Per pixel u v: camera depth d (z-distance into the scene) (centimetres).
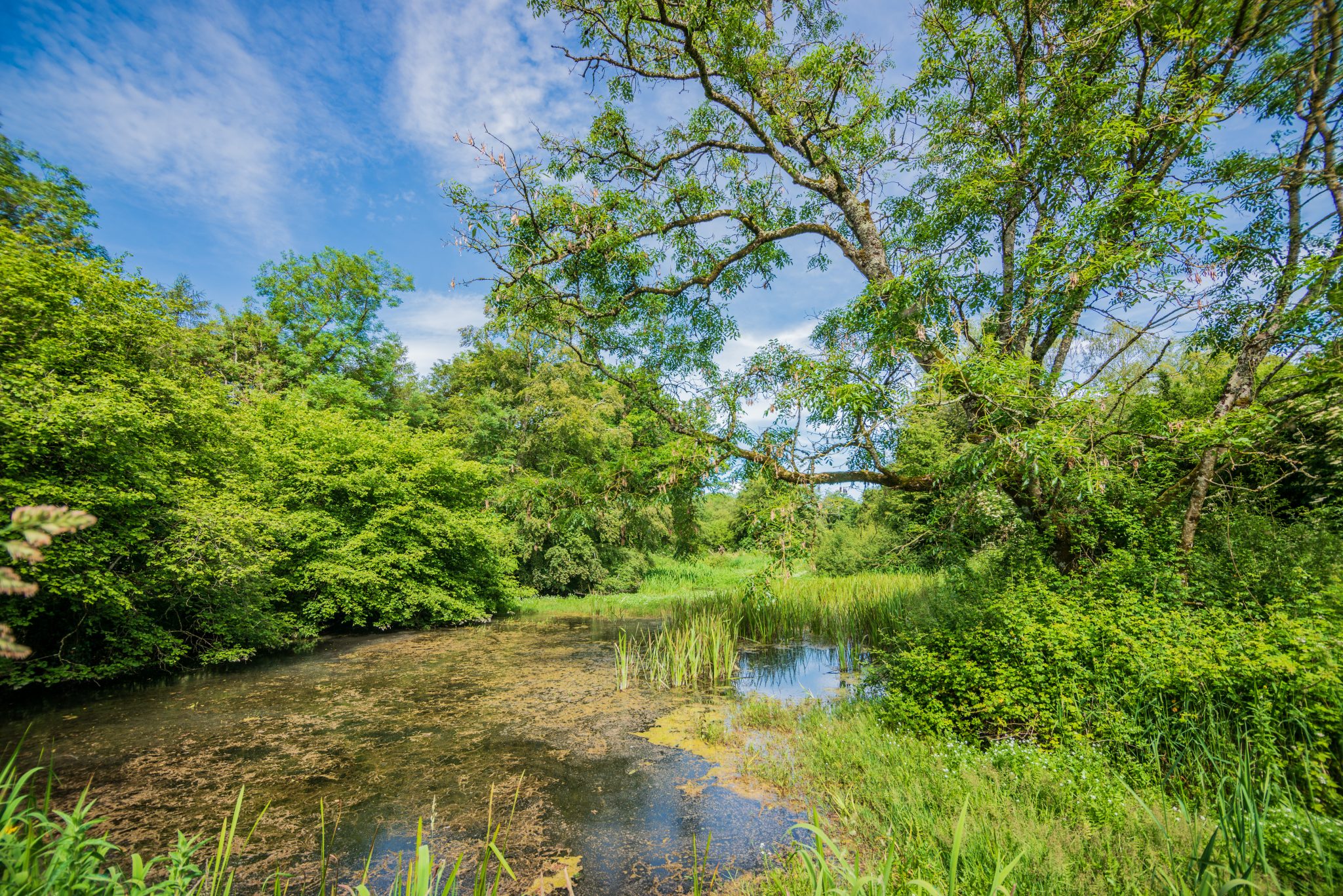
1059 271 653
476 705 818
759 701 812
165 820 486
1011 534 899
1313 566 606
